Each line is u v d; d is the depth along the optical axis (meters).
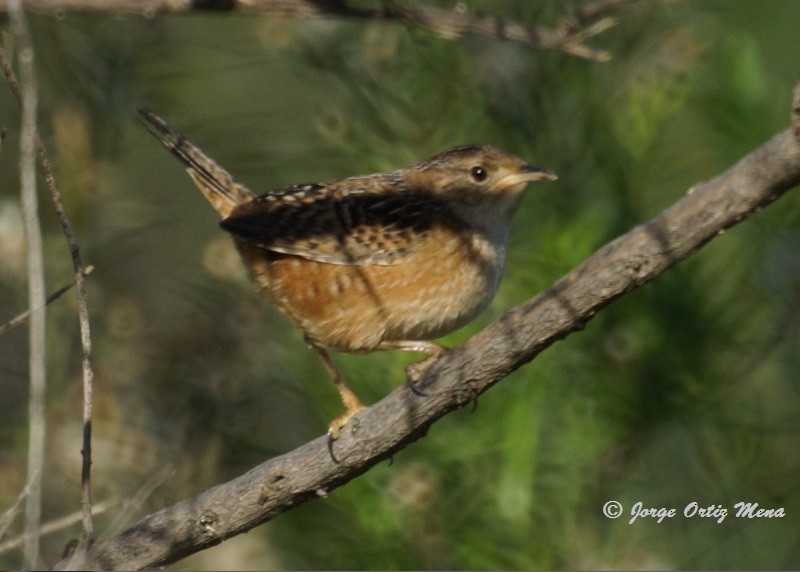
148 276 13.36
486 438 9.68
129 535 7.73
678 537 10.26
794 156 6.11
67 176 11.60
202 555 10.67
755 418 10.38
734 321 9.85
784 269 9.87
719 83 10.20
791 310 9.87
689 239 6.48
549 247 9.76
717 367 9.82
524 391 9.61
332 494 9.77
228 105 12.84
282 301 9.35
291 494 7.65
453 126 10.72
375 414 7.51
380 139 10.80
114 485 10.98
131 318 11.69
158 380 11.56
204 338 11.62
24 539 5.82
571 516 9.62
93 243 12.02
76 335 11.53
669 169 10.44
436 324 9.23
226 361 11.56
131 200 12.43
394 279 9.01
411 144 10.77
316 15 9.53
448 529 9.62
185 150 9.85
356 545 9.77
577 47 9.13
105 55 11.93
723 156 10.36
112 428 11.17
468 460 9.75
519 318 7.07
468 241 9.14
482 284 9.25
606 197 10.12
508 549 9.52
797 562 10.89
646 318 9.66
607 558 9.42
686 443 10.49
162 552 7.71
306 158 11.61
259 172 11.70
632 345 9.69
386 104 10.79
